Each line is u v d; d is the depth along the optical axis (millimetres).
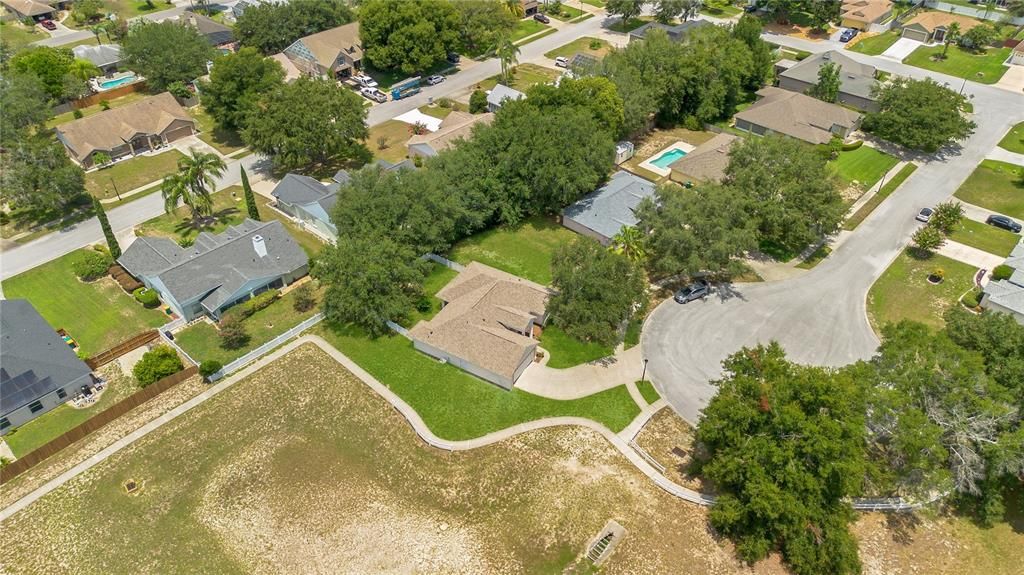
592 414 52781
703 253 61562
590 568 42188
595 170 74188
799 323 61344
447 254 71938
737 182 69750
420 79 112438
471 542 43875
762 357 45031
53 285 68375
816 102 93562
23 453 50906
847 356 57500
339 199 69188
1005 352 47094
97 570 42656
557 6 144375
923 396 43781
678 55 94438
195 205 76750
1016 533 44438
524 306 60344
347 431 52031
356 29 117500
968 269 67438
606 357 58094
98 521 45594
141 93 110500
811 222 68938
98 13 144125
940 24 123875
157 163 91250
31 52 105625
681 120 99312
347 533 44594
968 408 42875
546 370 56969
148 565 42875
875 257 69938
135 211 80625
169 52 105000
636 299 58594
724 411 42219
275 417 53312
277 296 66750
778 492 39500
